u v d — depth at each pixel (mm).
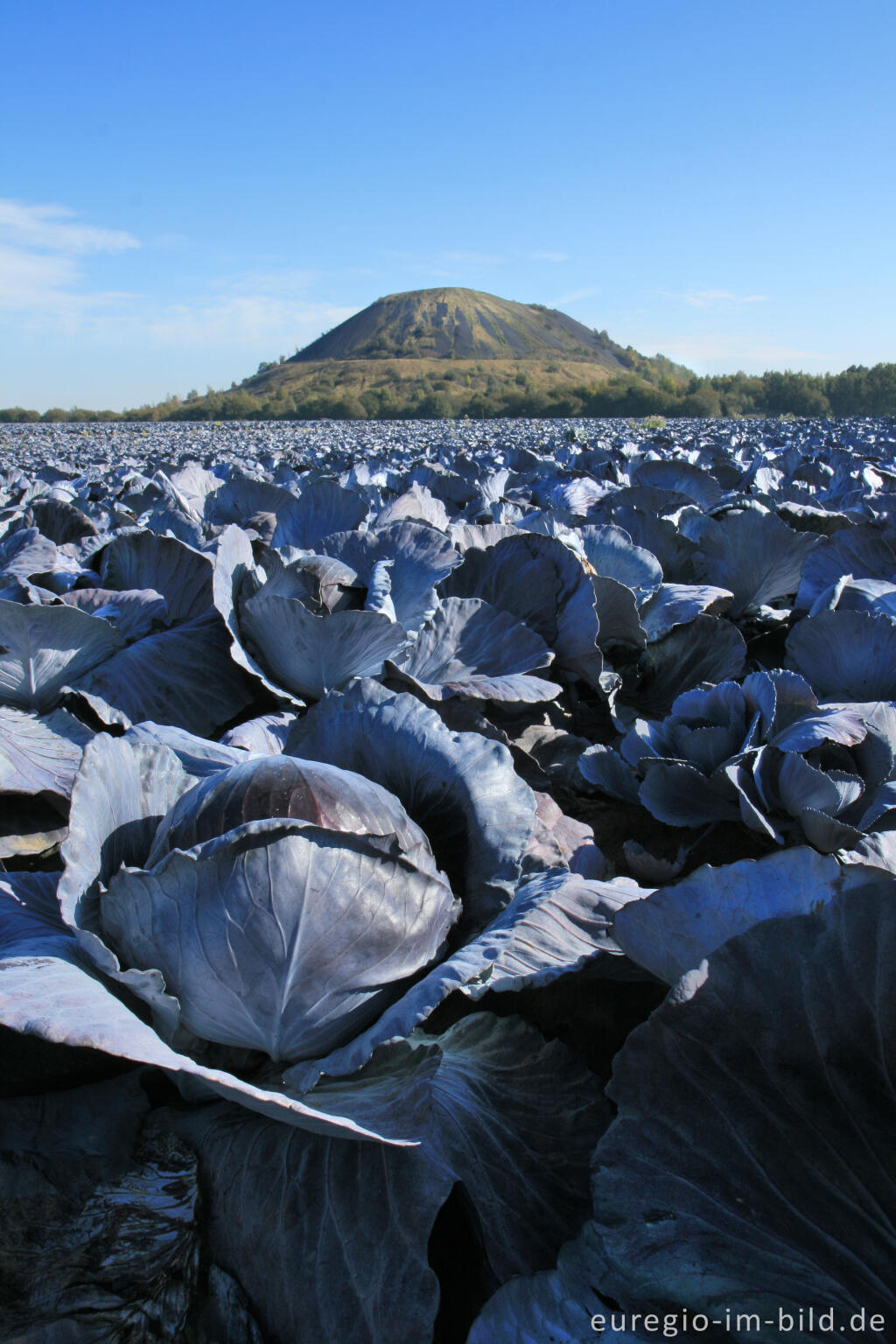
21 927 2426
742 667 5668
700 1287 1707
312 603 5051
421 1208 1971
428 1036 2510
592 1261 1834
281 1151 2123
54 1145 2104
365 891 2152
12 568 5531
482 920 2592
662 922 2248
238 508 9383
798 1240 1742
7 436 48938
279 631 4520
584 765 4578
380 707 2975
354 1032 2279
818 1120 1848
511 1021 2516
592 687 5566
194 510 9828
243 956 2104
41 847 3807
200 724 4676
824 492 13047
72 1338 1929
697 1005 1948
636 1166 1860
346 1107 2109
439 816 2818
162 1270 2018
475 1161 2131
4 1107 2152
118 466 18375
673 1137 1879
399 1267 1893
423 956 2352
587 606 5348
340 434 44594
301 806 2361
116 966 2074
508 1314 1789
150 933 2150
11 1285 1973
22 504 10023
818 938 1945
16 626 4309
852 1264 1705
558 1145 2223
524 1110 2291
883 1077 1867
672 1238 1769
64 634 4457
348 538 5652
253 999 2137
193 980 2135
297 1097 2182
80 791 2395
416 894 2271
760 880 2160
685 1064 1925
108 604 5109
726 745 4332
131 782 2623
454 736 2900
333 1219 1983
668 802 4254
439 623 4930
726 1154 1850
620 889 3010
